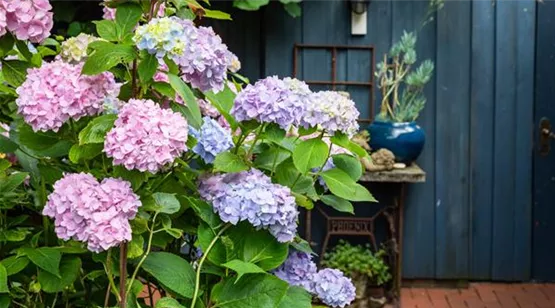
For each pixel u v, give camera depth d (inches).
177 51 44.1
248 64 163.9
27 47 49.2
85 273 53.2
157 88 47.8
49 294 53.9
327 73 161.0
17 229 51.8
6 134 56.2
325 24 160.2
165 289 50.3
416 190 162.7
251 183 48.4
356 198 51.1
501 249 164.4
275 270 52.1
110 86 47.4
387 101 156.0
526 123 162.1
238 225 49.4
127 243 44.9
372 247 161.6
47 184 55.9
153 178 50.4
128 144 41.7
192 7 57.1
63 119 44.3
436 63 160.9
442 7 159.9
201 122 49.3
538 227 164.2
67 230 42.0
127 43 47.3
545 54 161.0
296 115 49.4
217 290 47.4
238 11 162.6
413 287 165.0
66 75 44.4
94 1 152.9
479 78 161.2
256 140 52.2
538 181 163.3
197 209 49.3
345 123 50.3
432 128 162.1
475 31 160.4
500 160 162.7
